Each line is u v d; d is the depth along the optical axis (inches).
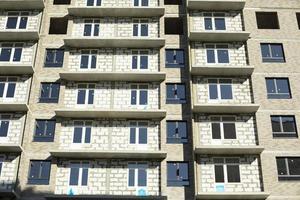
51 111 1312.7
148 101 1323.8
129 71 1352.1
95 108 1299.2
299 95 1317.7
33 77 1342.3
